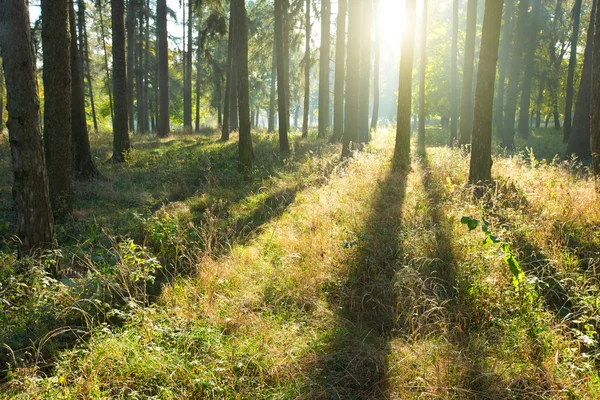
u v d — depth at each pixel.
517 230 5.85
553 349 3.62
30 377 3.24
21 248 5.30
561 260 5.11
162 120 26.28
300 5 24.31
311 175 11.39
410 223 6.59
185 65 35.97
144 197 10.20
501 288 4.48
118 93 15.70
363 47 19.00
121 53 15.64
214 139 23.50
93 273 5.05
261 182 11.70
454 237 5.82
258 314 4.32
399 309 4.39
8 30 4.89
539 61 29.30
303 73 28.38
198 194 10.45
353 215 7.04
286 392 3.18
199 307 4.41
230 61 22.00
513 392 3.18
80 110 11.81
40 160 5.29
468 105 16.80
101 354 3.54
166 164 14.25
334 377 3.36
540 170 9.62
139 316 4.13
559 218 6.37
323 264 5.30
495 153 15.55
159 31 25.59
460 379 3.26
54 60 7.97
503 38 23.91
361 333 4.00
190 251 6.02
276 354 3.60
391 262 5.36
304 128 24.88
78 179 11.65
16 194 5.25
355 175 10.16
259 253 6.02
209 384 3.23
